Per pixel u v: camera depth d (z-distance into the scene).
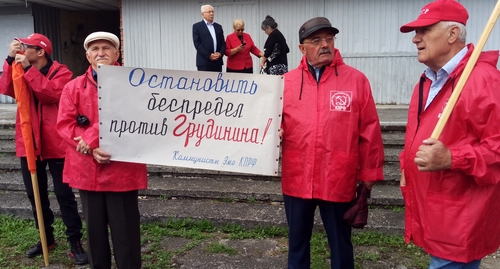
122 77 2.71
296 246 2.83
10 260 3.63
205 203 4.64
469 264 2.13
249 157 2.70
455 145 2.04
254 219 4.13
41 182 3.65
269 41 6.84
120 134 2.74
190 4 9.20
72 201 3.55
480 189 2.02
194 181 5.12
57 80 3.37
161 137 2.76
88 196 2.80
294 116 2.66
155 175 5.34
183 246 3.84
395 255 3.60
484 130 1.94
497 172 1.94
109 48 2.82
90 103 2.78
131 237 2.86
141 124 2.75
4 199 4.80
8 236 4.04
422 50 2.17
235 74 2.66
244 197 4.66
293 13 8.79
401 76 8.56
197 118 2.73
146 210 4.42
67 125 2.77
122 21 9.54
